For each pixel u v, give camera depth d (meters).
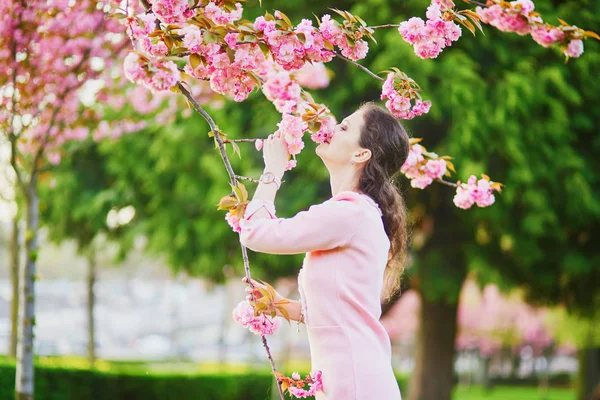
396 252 3.04
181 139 9.18
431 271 9.49
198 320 37.47
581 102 9.15
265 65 3.24
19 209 9.67
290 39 2.95
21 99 5.86
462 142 8.41
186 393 10.93
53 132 6.28
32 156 6.58
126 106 7.02
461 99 8.46
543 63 9.07
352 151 2.87
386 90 3.26
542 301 10.70
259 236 2.62
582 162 8.90
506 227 9.02
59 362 9.24
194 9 3.04
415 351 11.67
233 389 11.63
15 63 5.66
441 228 9.69
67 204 10.52
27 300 5.99
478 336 26.88
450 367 11.39
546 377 28.84
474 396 26.81
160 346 36.66
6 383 7.46
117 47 5.98
